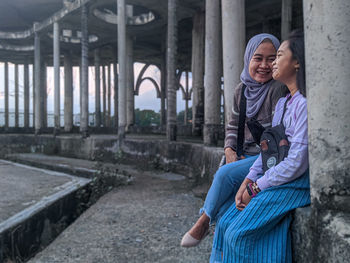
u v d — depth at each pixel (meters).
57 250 3.00
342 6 1.14
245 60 1.91
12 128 23.66
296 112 1.39
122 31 11.16
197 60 13.13
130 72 21.22
